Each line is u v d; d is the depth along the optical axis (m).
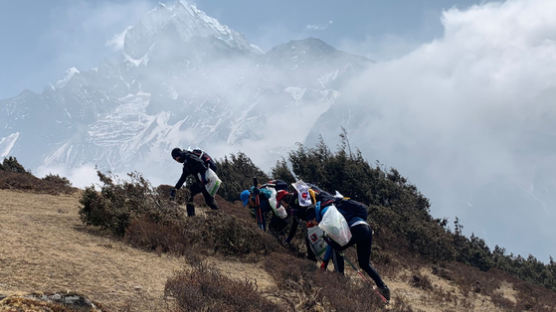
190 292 4.57
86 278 4.82
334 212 6.46
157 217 7.82
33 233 6.27
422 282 8.77
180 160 8.98
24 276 4.47
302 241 9.22
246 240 7.75
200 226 7.93
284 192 6.94
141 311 4.23
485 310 8.02
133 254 6.29
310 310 5.20
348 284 6.37
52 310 3.44
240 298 4.73
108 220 7.39
